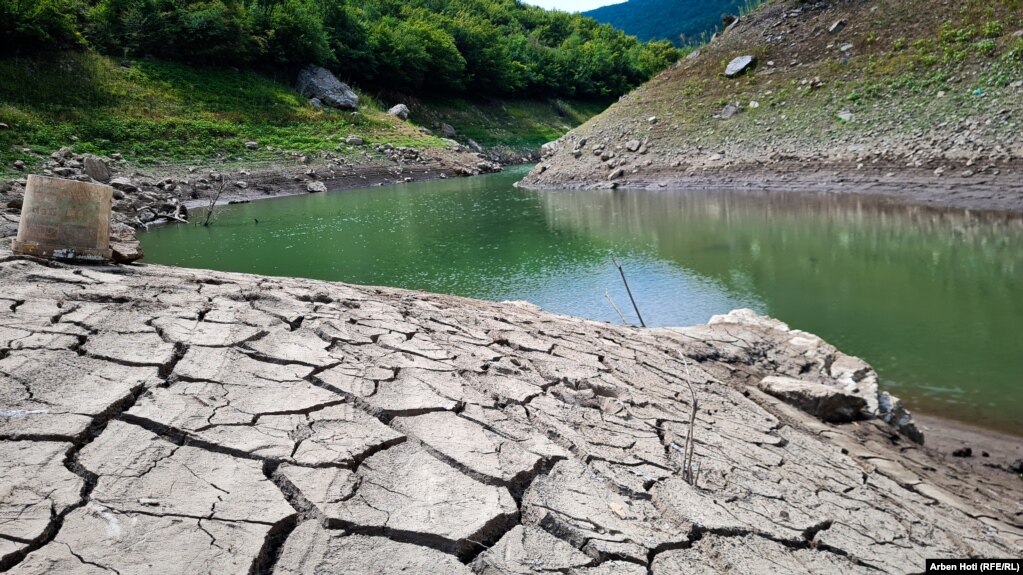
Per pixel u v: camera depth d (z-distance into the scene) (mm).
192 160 26109
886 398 5586
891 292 9945
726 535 2719
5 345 3115
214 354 3395
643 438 3580
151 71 31625
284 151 29734
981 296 9539
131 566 1832
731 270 11672
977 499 4234
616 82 68688
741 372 5805
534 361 4543
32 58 27594
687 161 25656
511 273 11891
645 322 8797
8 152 20734
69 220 4652
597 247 14211
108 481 2213
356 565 2008
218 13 34781
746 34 31250
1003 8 22812
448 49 50125
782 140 24078
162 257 13516
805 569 2633
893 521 3381
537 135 52688
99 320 3611
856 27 27281
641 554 2400
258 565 1941
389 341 4145
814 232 14656
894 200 17531
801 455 4074
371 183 30172
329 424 2873
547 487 2734
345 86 40625
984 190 16625
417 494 2467
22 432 2412
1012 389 6516
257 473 2396
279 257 13586
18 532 1898
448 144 39250
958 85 21266
